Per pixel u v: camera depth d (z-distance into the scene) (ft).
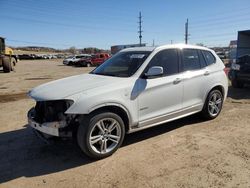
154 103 16.74
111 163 14.42
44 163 14.67
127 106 15.39
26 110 26.02
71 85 15.46
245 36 53.01
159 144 16.74
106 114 14.60
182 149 15.94
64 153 15.83
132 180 12.68
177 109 18.22
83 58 119.44
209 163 14.14
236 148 15.97
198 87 19.51
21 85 46.29
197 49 20.25
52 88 15.43
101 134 14.67
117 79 15.85
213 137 17.75
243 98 29.84
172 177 12.84
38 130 14.90
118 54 19.45
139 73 16.34
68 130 14.05
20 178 13.21
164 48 17.98
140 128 16.47
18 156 15.58
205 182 12.35
